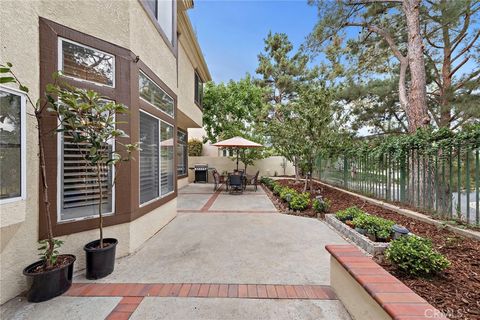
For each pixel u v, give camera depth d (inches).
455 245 145.0
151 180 199.8
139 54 173.6
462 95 346.6
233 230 208.2
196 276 127.0
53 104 108.1
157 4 217.3
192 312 97.2
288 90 686.5
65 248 130.0
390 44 330.0
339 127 384.2
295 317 95.0
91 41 141.1
